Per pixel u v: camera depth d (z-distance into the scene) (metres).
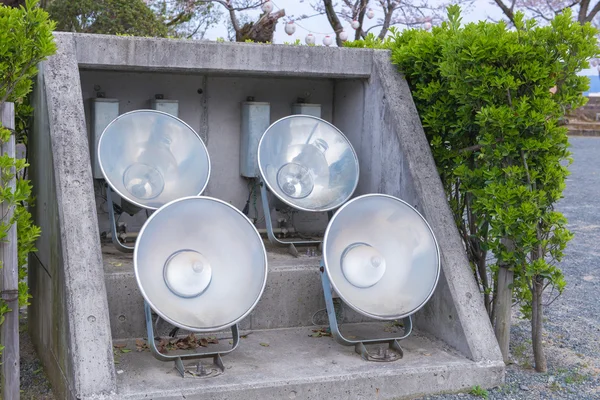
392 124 4.98
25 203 4.36
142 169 4.82
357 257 4.27
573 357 4.76
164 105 5.27
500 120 4.19
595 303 6.32
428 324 4.64
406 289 4.27
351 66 5.18
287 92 5.82
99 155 4.56
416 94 5.03
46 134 4.20
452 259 4.45
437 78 4.96
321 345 4.41
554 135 4.28
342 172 5.21
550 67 4.23
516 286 4.46
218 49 4.75
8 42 3.57
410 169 4.75
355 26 8.06
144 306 4.14
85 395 3.40
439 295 4.50
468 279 4.41
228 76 5.59
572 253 8.61
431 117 4.94
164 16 11.71
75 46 4.40
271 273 4.68
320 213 6.00
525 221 4.24
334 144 5.28
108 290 4.32
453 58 4.43
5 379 3.60
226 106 5.63
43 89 4.29
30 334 5.02
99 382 3.45
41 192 4.43
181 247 4.02
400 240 4.42
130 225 5.43
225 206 4.14
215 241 4.12
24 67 3.68
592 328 5.49
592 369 4.52
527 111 4.25
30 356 4.65
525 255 4.33
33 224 4.75
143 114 4.87
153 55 4.59
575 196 13.66
